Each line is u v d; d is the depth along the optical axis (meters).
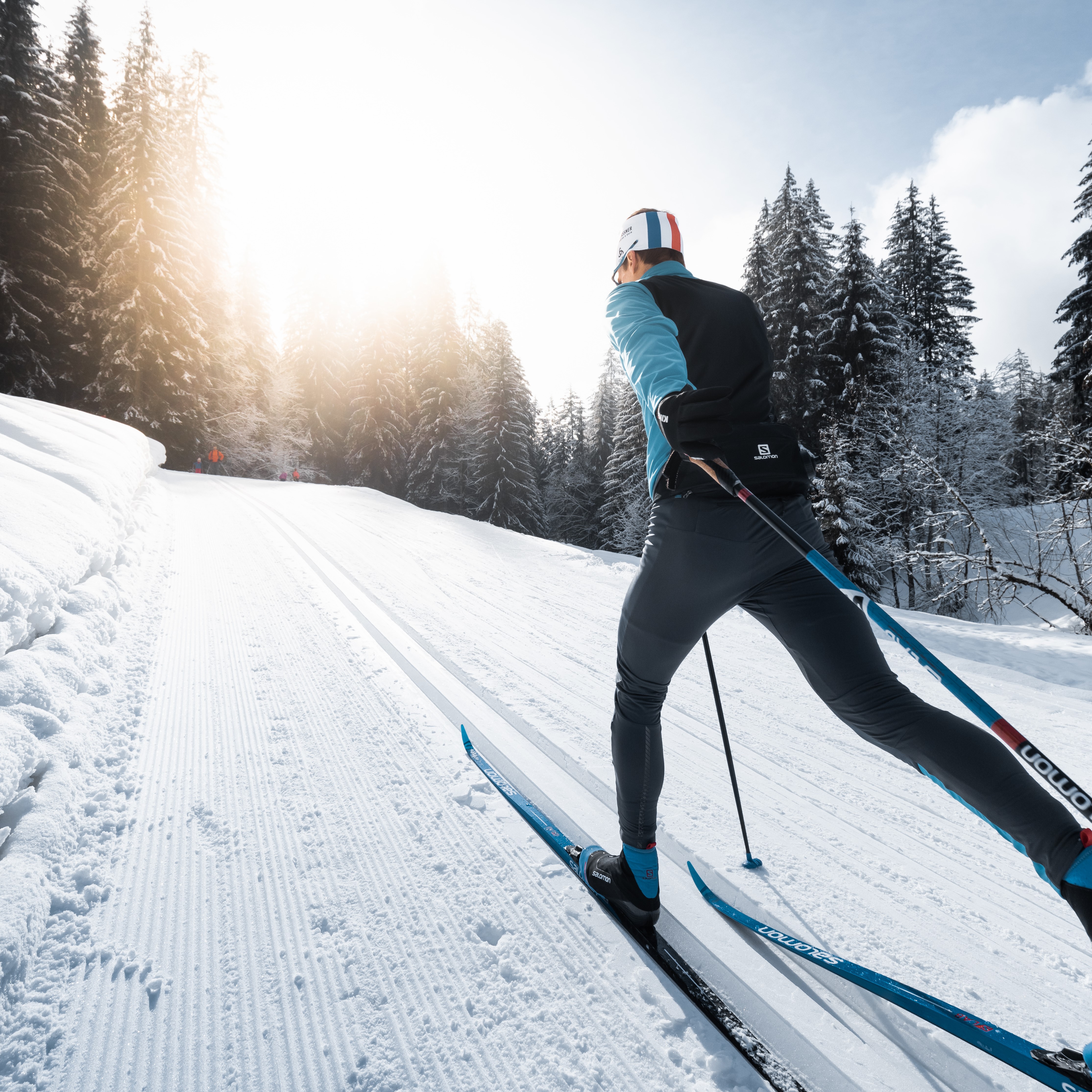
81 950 1.59
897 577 18.61
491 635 4.62
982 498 18.30
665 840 2.21
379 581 6.21
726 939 1.68
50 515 3.99
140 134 22.67
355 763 2.60
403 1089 1.27
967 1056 1.33
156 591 4.81
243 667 3.58
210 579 5.50
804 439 21.64
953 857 2.15
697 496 1.30
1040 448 19.02
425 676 3.67
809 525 1.31
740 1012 1.45
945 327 26.41
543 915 1.75
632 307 1.37
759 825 2.32
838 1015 1.44
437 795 2.37
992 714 0.98
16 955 1.50
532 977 1.54
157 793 2.32
